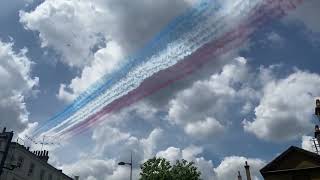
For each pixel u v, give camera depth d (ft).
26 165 133.28
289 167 100.94
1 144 119.55
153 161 116.26
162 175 111.86
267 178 101.91
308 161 99.81
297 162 100.78
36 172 140.26
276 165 102.68
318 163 98.68
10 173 121.60
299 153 101.45
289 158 102.01
